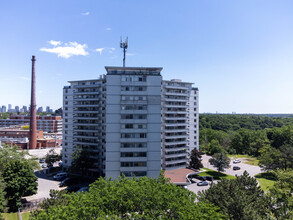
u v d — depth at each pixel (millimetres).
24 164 47812
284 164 76562
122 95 50938
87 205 24344
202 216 22688
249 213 26922
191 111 80188
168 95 72312
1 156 53969
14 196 44031
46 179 68062
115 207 26547
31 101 116438
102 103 69500
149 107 51438
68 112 76438
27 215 42031
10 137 131625
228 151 120312
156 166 51406
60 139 137375
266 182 68062
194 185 64062
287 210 32344
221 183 35875
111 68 52344
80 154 64938
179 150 73562
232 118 193875
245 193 33125
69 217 21703
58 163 91812
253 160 103188
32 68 114625
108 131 50562
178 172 68062
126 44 61469
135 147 50969
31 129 117875
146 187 29406
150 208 26031
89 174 69938
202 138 133500
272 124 176500
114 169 50656
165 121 70750
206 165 90250
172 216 24656
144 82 51531
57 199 31938
